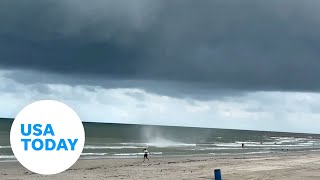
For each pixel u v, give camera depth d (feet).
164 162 153.58
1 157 168.04
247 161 159.63
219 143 385.70
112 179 98.73
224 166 135.23
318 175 102.17
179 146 298.97
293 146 368.27
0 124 580.71
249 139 523.70
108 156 187.42
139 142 338.54
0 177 101.96
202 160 165.07
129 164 144.05
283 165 140.56
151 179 98.63
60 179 99.19
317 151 281.33
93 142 309.42
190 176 104.06
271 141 491.72
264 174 103.24
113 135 447.01
